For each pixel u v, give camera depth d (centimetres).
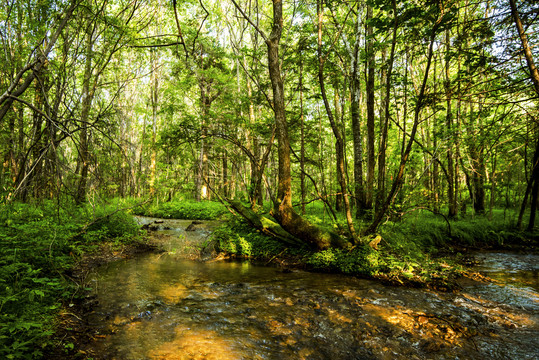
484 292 548
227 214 1058
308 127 1505
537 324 416
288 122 1373
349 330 391
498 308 471
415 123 652
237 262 788
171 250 895
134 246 905
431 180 1575
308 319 422
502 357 333
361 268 656
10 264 437
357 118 1122
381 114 1302
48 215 760
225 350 335
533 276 655
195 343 349
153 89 2223
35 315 365
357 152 1118
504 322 421
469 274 655
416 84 1512
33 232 560
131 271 658
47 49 428
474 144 1002
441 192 1487
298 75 1377
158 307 456
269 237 890
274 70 769
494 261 792
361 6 1063
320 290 549
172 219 1800
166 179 2120
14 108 724
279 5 777
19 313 346
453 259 798
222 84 1778
